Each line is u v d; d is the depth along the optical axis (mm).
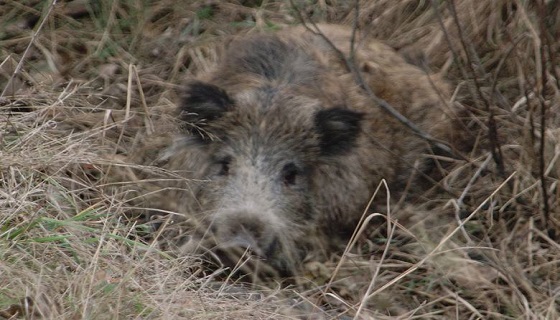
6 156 8922
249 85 10359
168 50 12828
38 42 12633
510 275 9141
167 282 8062
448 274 9102
